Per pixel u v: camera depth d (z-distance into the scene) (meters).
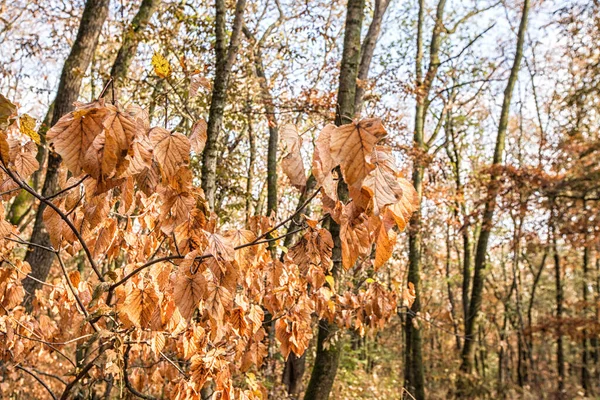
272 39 9.08
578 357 19.23
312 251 1.97
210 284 1.65
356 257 1.48
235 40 4.82
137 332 2.45
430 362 15.77
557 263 16.09
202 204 1.92
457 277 18.38
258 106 8.87
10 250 2.77
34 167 1.93
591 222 9.27
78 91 5.34
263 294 2.89
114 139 1.24
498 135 12.80
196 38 7.12
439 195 11.27
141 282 2.03
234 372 2.99
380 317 3.32
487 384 11.70
